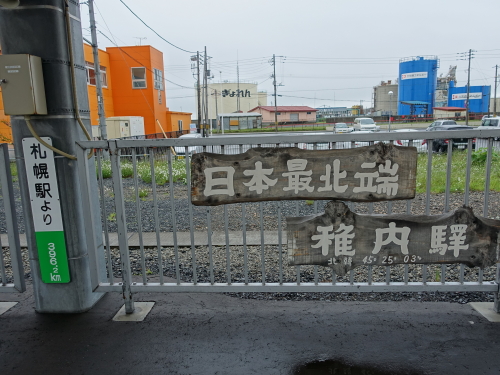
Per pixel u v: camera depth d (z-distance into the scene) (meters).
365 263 3.00
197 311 3.31
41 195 3.11
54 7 2.95
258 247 5.18
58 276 3.22
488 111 58.22
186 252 5.08
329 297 3.60
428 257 2.99
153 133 28.02
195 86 51.81
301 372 2.46
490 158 2.88
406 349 2.68
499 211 6.80
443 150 16.25
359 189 2.88
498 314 3.11
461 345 2.71
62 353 2.73
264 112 62.94
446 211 2.99
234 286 3.12
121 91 27.67
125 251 3.16
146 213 7.52
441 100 62.28
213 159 2.89
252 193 2.93
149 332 2.97
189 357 2.64
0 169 3.09
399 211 7.08
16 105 2.83
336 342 2.78
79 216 3.22
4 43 2.96
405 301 3.44
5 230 6.47
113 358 2.65
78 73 3.21
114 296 3.63
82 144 3.02
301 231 2.97
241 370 2.49
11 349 2.79
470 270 4.29
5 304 3.51
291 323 3.06
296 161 2.86
